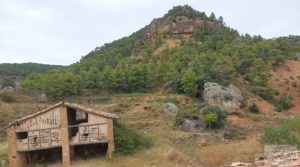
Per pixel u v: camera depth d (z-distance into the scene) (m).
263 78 85.06
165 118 60.69
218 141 45.72
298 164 25.30
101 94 84.94
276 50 104.94
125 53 129.75
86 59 136.38
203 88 73.19
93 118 36.12
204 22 132.88
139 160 32.38
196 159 32.41
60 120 35.72
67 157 35.19
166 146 36.50
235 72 86.81
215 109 58.41
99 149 38.41
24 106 73.50
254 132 54.06
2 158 38.53
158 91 82.69
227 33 125.62
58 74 93.88
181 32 131.50
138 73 86.56
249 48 100.19
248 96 77.00
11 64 164.12
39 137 36.03
